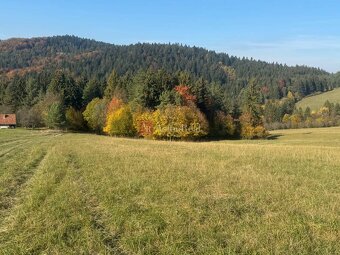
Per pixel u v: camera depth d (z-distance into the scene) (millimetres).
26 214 10945
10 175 18203
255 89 100875
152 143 44000
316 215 10555
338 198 12750
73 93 118812
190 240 8719
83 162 22797
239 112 102188
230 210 11250
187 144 41812
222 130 95625
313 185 15297
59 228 9633
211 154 27609
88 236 9047
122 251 8273
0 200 12969
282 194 13367
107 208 11531
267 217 10391
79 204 12102
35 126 109562
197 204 11969
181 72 107562
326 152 29141
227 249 8117
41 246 8555
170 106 84250
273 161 23359
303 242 8477
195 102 94312
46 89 134250
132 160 23516
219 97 102750
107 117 91438
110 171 18953
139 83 97125
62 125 98938
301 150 31281
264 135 97000
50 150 32969
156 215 10711
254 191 13969
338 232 9141
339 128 123938
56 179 16625
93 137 67188
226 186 14836
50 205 11906
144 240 8781
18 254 8117
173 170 18953
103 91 124125
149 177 17016
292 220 10094
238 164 21891
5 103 131250
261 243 8438
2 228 10016
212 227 9625
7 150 33875
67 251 8195
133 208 11523
